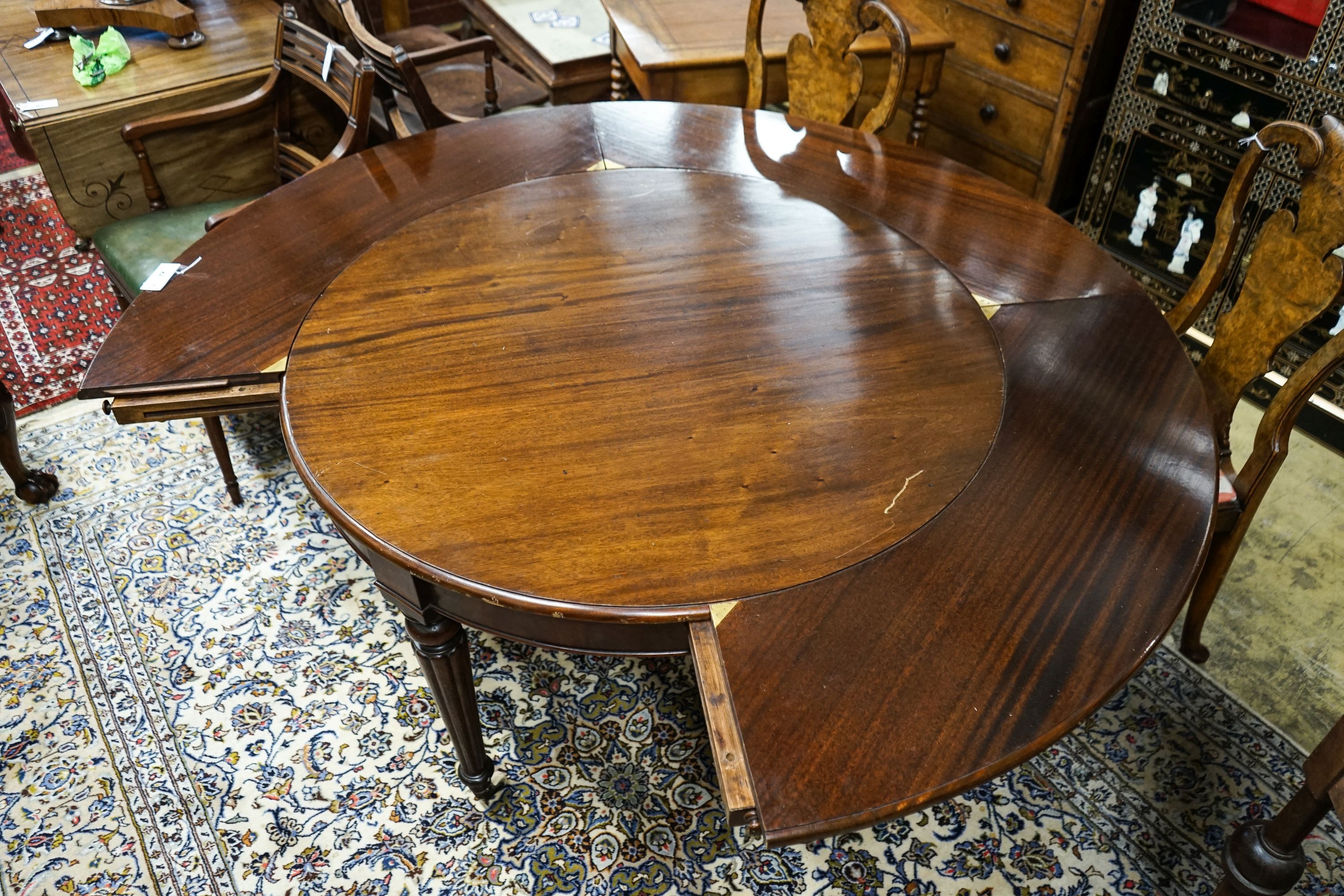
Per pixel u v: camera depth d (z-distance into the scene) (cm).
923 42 254
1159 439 134
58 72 257
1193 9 238
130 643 195
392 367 145
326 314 155
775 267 165
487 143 199
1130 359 147
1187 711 184
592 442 133
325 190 185
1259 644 197
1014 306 157
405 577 127
